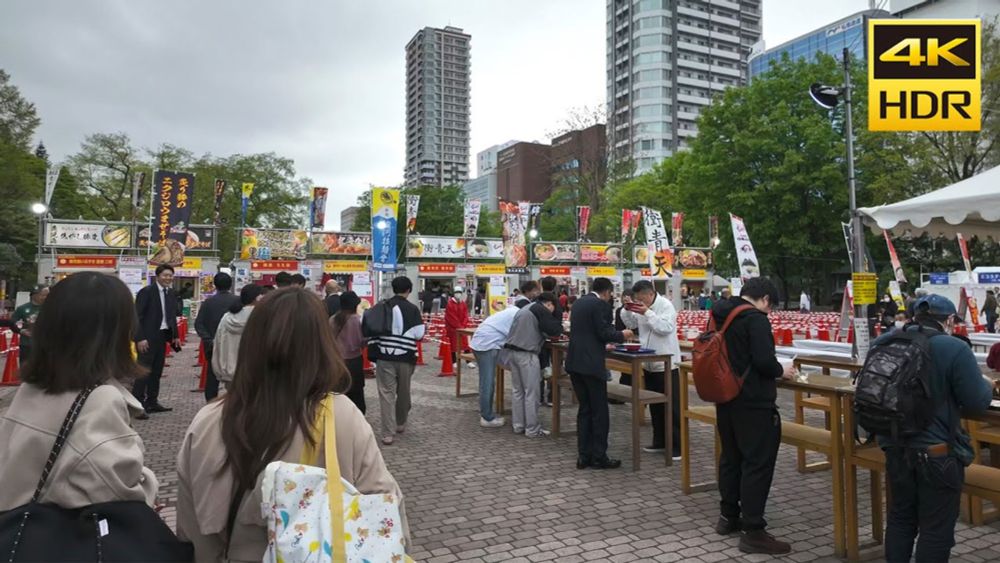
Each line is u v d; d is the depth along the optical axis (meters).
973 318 17.09
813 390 3.90
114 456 1.48
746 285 4.09
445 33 192.12
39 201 32.97
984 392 2.95
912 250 30.89
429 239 34.47
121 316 1.67
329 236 32.28
